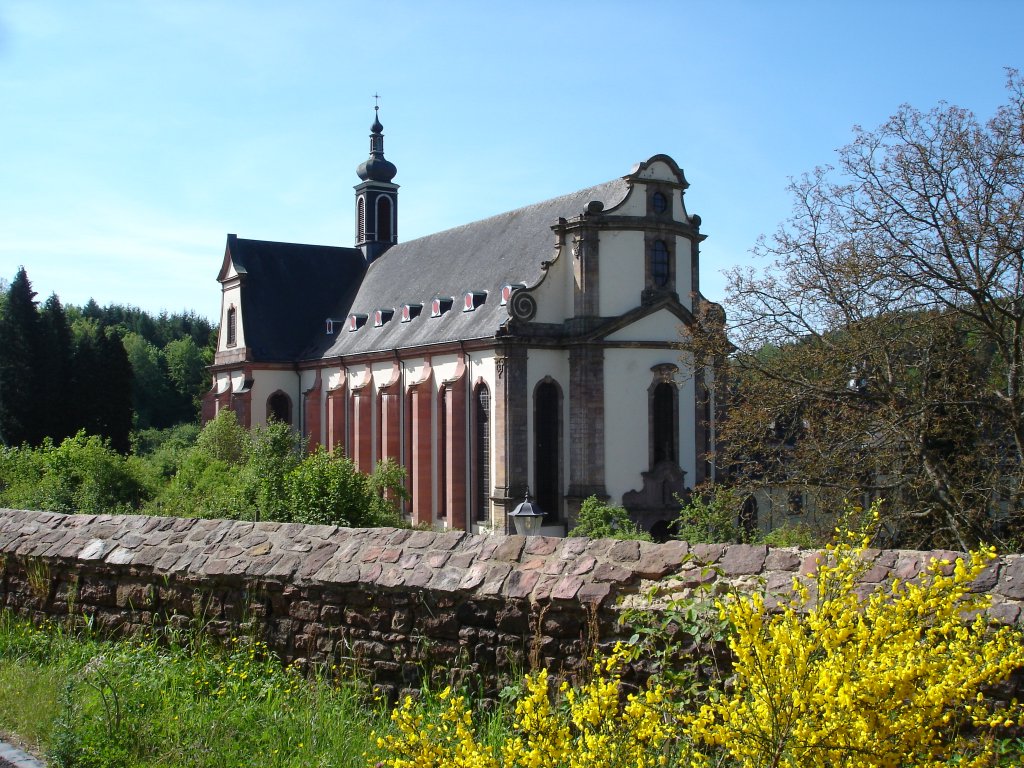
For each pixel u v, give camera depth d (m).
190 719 10.58
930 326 29.39
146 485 46.81
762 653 5.89
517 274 55.09
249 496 37.34
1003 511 29.03
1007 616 7.70
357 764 9.48
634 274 51.78
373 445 62.84
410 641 11.09
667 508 51.03
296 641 12.16
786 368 32.44
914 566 8.43
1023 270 27.78
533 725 6.48
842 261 30.67
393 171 78.56
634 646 9.00
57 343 98.06
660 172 52.41
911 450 28.62
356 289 75.44
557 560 10.36
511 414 50.28
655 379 51.47
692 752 6.84
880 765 5.59
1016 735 7.40
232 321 74.88
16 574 15.76
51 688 11.92
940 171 29.08
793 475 31.12
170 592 13.55
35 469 48.34
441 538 11.58
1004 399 27.47
